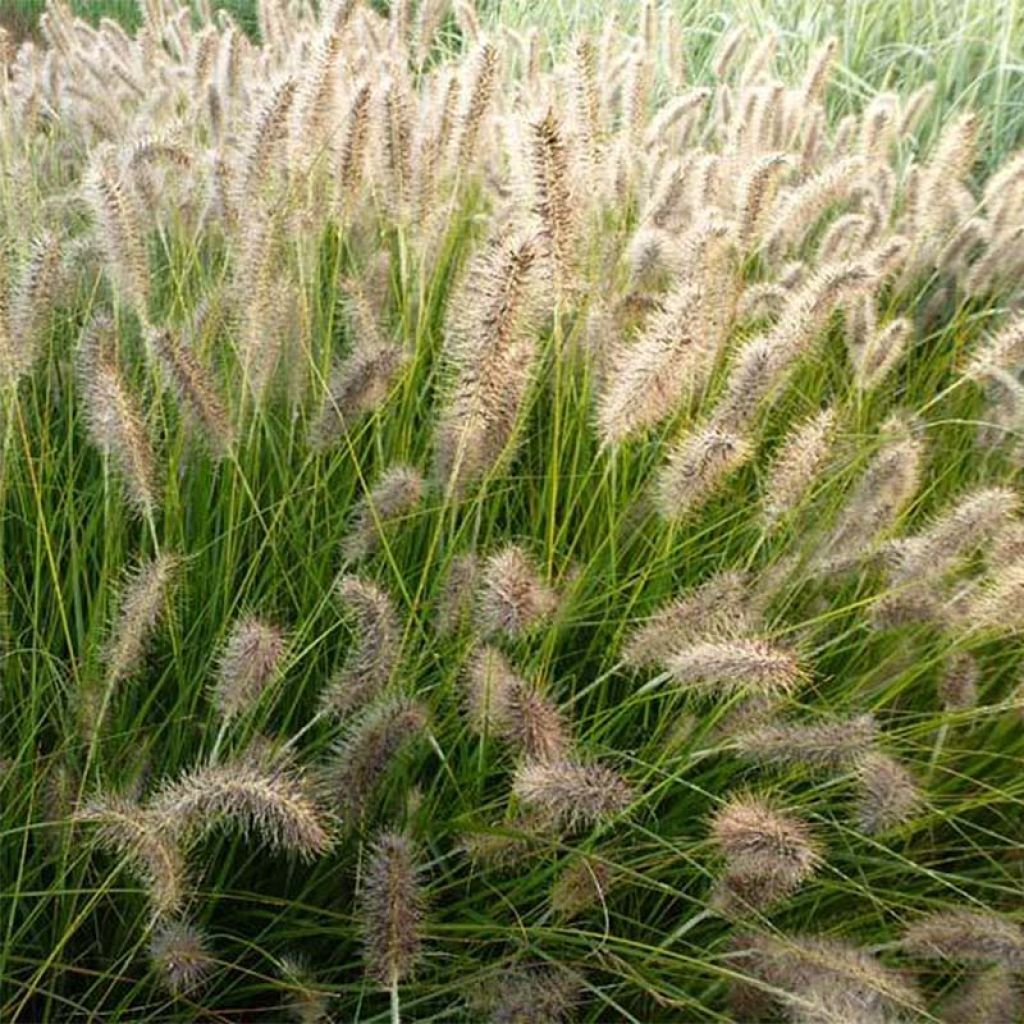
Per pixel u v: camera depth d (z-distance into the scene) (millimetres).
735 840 1967
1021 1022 2111
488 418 2500
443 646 2691
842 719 2643
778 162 3119
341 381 2658
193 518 3086
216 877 2416
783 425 3729
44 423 3209
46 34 5863
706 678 2170
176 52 5910
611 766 2656
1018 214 4023
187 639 2732
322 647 2766
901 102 6727
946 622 2613
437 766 2678
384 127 3105
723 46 6340
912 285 4578
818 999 1892
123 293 2965
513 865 2430
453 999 2309
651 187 4012
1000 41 6715
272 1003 2393
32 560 2932
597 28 7824
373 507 2555
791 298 3188
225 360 3133
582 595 2924
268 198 3195
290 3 6055
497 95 4191
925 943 2111
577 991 2182
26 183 3555
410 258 3689
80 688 2420
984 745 2850
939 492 3643
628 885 2438
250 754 2182
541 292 2637
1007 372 3475
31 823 2332
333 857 2422
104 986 2328
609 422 2568
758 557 3225
